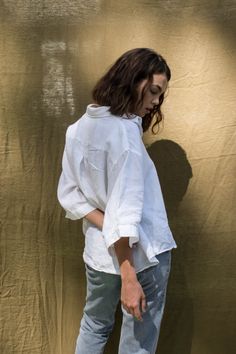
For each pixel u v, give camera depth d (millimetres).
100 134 1324
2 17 1573
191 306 1749
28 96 1620
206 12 1563
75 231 1707
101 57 1592
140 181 1276
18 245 1721
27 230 1710
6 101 1623
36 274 1745
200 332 1772
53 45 1588
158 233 1377
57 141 1647
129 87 1298
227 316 1758
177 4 1562
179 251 1708
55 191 1681
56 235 1713
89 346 1550
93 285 1467
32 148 1653
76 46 1588
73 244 1717
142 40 1582
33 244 1721
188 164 1653
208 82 1605
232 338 1778
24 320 1787
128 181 1268
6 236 1714
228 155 1643
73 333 1790
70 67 1601
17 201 1688
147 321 1438
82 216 1410
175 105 1620
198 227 1693
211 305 1747
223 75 1599
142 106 1341
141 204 1272
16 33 1580
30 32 1581
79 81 1608
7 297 1765
